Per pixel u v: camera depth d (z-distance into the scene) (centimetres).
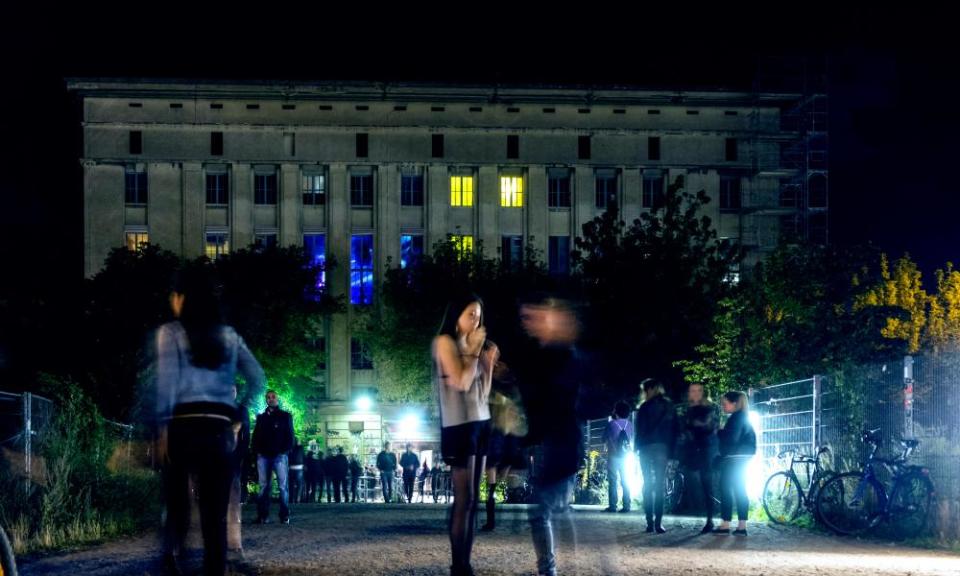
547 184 8656
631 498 2514
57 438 1565
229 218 8462
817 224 8869
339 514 2195
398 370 7350
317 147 8512
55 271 6788
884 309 2798
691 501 2148
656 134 8681
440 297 7238
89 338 5256
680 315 5262
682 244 5497
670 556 1200
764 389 2197
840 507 1595
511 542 1375
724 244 5616
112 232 8350
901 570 1099
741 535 1550
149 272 5772
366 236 8556
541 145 8631
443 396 866
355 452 8012
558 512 842
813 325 2764
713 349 2917
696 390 1638
